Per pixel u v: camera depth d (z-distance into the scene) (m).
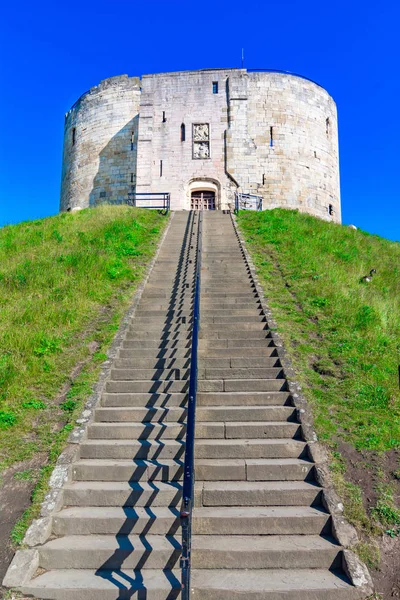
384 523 4.95
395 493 5.32
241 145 28.78
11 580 4.37
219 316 9.63
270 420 6.66
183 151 28.84
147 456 6.00
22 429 6.40
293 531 5.00
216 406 6.95
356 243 16.98
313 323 9.63
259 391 7.29
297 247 14.55
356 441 6.12
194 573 4.53
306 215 20.56
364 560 4.57
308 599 4.26
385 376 7.70
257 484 5.56
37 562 4.63
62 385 7.52
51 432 6.39
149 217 19.08
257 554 4.64
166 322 9.59
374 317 9.91
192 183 28.62
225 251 14.27
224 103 29.14
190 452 4.44
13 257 13.45
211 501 5.34
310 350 8.45
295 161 30.58
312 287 11.30
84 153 34.19
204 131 29.00
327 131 33.03
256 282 11.59
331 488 5.37
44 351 8.29
